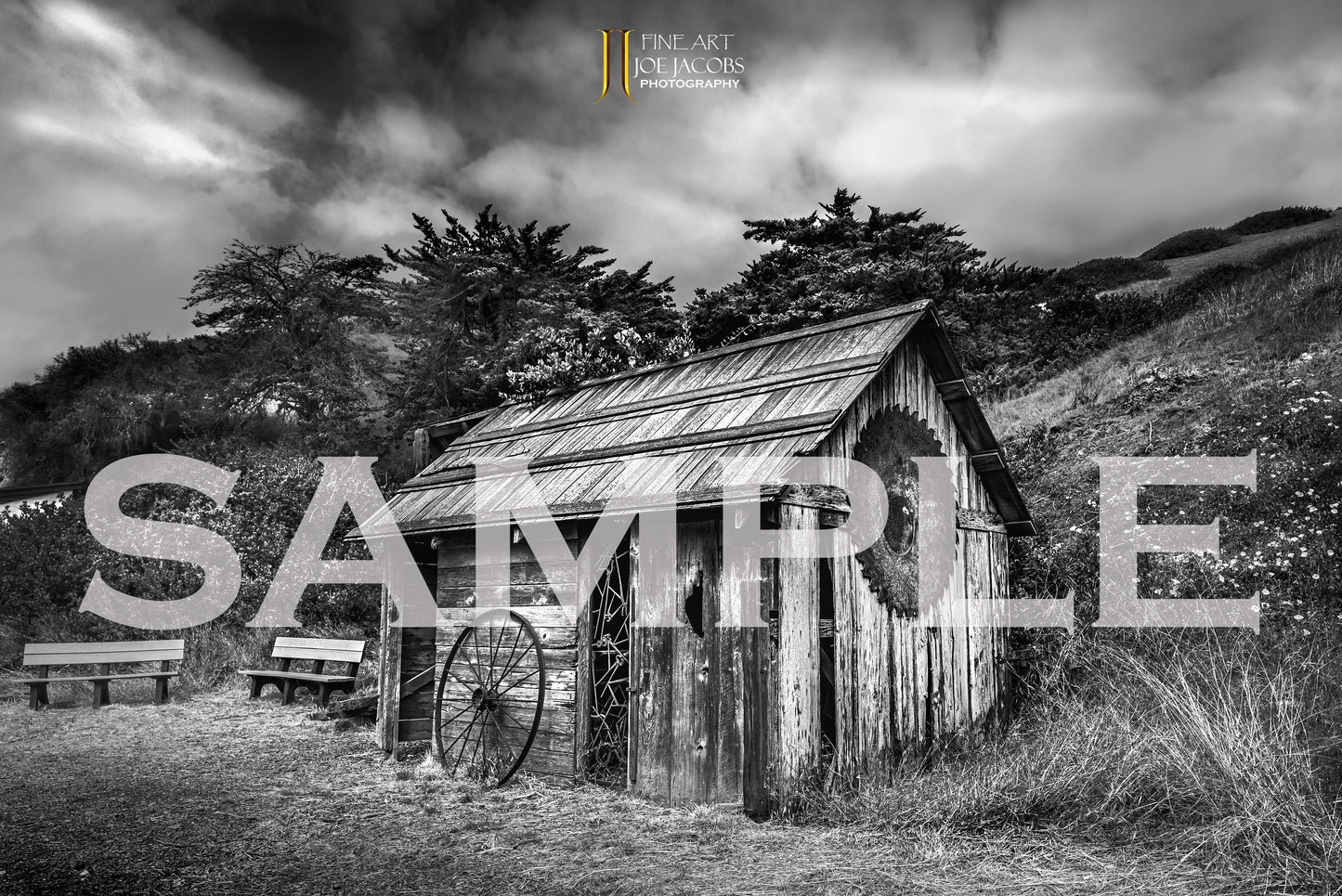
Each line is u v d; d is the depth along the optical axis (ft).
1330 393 36.11
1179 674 21.56
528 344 76.28
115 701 41.29
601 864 18.20
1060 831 18.47
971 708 27.22
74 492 65.82
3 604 53.11
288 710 38.37
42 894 16.93
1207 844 17.10
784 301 87.97
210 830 21.12
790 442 22.31
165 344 126.21
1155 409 42.50
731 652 21.88
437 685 28.22
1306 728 20.06
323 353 99.30
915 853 17.83
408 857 19.01
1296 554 28.30
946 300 72.13
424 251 103.19
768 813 20.45
